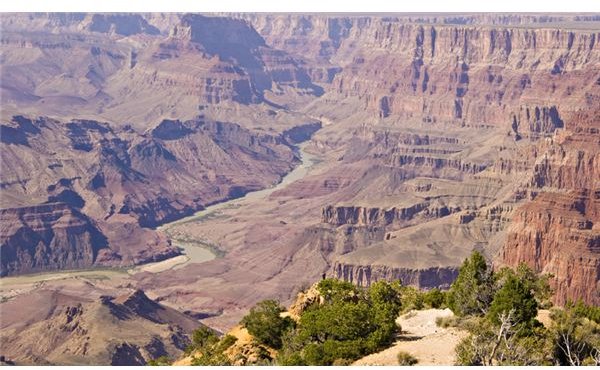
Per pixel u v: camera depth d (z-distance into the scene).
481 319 100.25
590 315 103.75
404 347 95.56
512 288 97.81
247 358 102.81
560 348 92.38
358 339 97.19
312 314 103.44
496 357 88.81
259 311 109.62
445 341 96.31
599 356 89.12
